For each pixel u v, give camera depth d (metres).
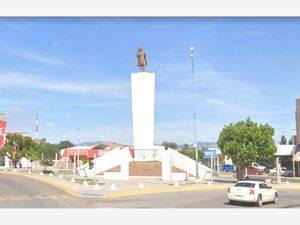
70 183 37.78
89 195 28.44
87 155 79.00
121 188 33.44
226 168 87.75
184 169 48.38
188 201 25.00
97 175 49.19
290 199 27.45
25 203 23.53
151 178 48.12
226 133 43.88
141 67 52.78
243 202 24.34
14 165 77.44
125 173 46.94
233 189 23.31
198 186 37.12
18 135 76.31
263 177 62.34
